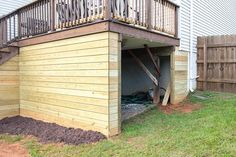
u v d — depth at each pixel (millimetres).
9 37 8078
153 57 8070
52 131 5809
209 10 10844
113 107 5223
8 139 5578
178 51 8008
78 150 4586
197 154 3787
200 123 5328
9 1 10016
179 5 8078
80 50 5691
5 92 7367
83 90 5656
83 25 5543
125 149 4387
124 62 9938
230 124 4918
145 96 8859
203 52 9016
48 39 6543
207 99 7832
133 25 5836
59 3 6203
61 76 6219
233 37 8359
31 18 7195
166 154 3945
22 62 7535
